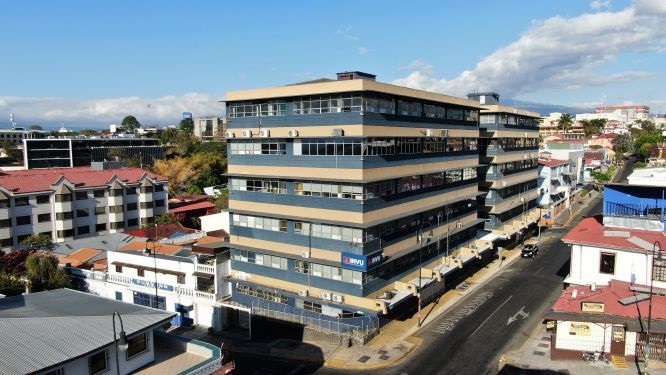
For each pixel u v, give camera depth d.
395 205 51.19
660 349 39.22
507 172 83.00
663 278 42.81
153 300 56.12
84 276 60.62
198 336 50.88
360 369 41.69
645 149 182.88
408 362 42.53
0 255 63.62
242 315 53.12
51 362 23.30
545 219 103.31
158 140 178.00
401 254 51.78
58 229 83.38
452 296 59.19
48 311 28.84
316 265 49.22
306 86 47.97
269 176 51.62
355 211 46.19
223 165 148.75
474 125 69.75
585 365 39.44
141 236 75.88
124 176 94.19
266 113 51.91
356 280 46.78
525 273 68.50
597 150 175.62
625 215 50.06
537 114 95.88
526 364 40.34
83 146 153.25
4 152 193.25
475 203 71.38
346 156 46.31
